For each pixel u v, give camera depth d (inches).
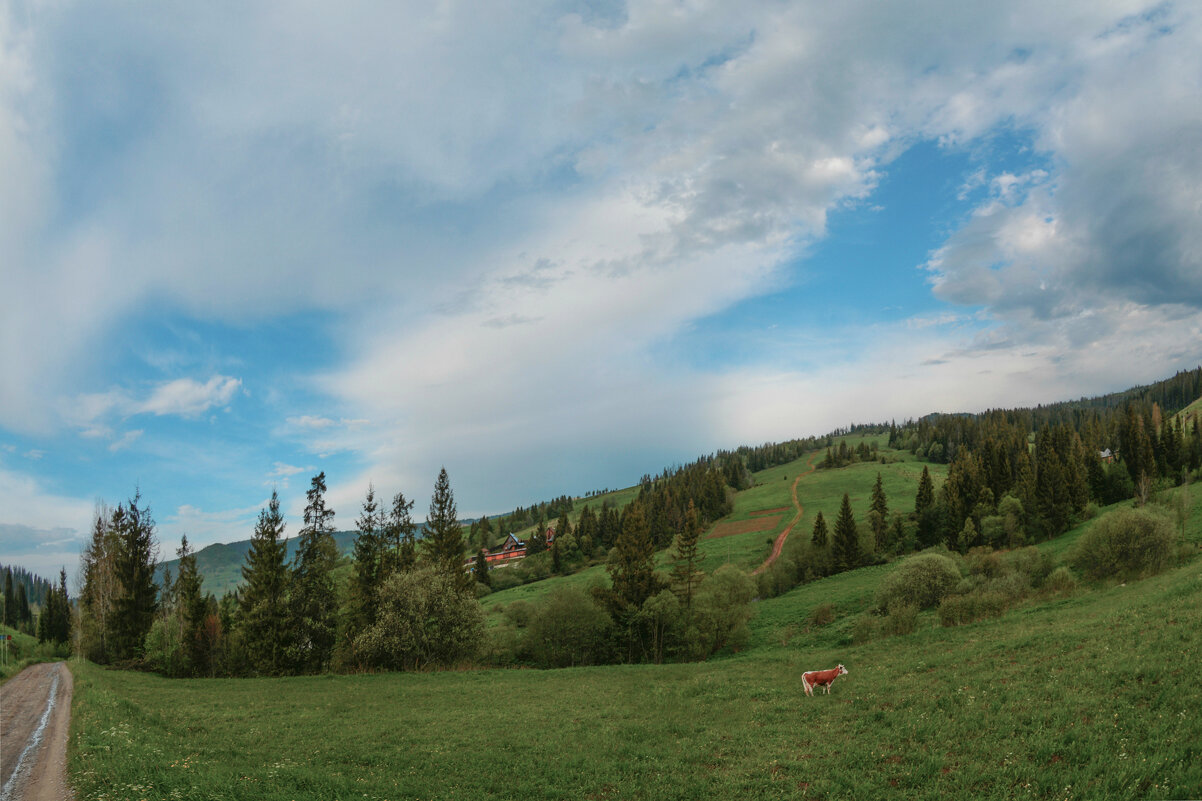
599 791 685.3
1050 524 3996.1
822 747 741.9
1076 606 1413.6
